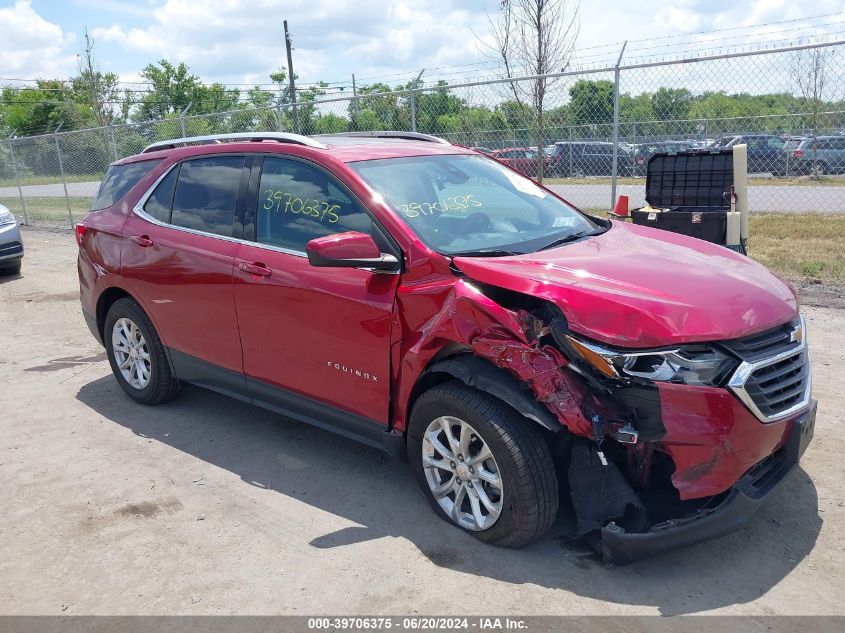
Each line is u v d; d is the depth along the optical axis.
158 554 3.52
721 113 10.77
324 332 3.89
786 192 13.45
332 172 4.06
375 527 3.67
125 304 5.26
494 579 3.20
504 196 4.41
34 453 4.71
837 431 4.47
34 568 3.45
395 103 11.77
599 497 3.16
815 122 11.24
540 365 3.09
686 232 6.68
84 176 18.27
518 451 3.16
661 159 7.17
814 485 3.88
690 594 3.06
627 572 3.21
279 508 3.90
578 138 11.16
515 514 3.24
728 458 2.94
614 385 3.02
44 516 3.92
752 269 3.66
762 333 3.13
